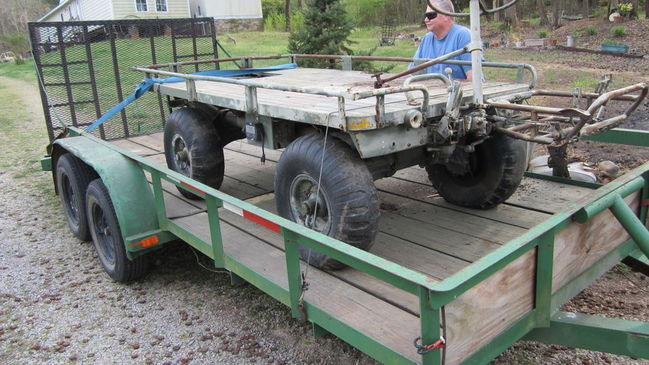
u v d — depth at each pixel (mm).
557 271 2578
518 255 2203
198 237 3627
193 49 7242
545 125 2875
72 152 4551
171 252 5047
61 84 6527
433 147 3332
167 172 3602
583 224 2697
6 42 44219
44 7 52750
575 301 3824
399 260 3301
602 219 2848
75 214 5469
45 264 4965
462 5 23797
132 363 3439
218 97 3850
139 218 4086
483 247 3416
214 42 7391
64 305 4199
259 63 15500
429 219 3916
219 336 3707
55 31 6391
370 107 3059
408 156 3490
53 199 6867
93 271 4801
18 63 31562
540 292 2445
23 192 7191
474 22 2967
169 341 3670
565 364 3229
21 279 4660
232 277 3352
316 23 10547
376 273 2064
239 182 5070
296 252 2570
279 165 3316
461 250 3393
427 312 1917
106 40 6699
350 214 2963
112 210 4223
